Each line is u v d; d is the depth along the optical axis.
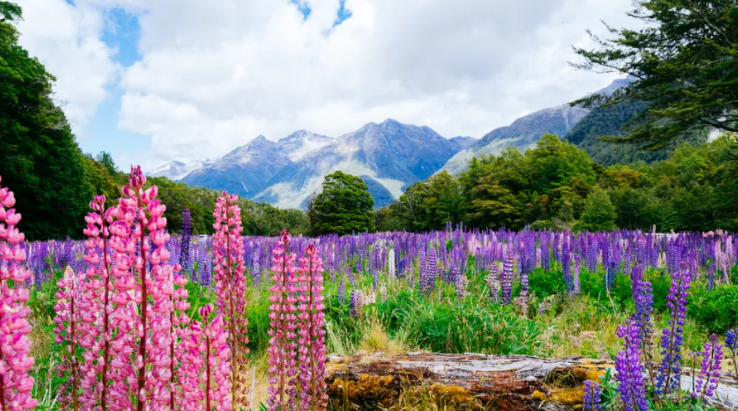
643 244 11.18
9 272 1.30
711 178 30.94
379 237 15.16
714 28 21.47
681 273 3.08
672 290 3.09
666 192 38.94
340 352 5.12
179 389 2.16
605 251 10.70
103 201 1.92
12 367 1.22
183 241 7.41
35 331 4.37
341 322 6.16
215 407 1.93
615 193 38.59
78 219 34.38
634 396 2.43
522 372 3.48
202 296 6.25
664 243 12.09
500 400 3.29
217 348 1.92
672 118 22.23
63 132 32.22
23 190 29.91
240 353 3.22
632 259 10.60
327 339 5.73
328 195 54.94
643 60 23.36
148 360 1.62
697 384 2.93
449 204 54.31
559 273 9.75
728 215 23.80
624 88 25.02
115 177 62.31
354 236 15.88
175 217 71.31
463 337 5.29
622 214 37.47
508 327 5.32
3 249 1.31
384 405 3.55
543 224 37.41
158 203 1.66
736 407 2.81
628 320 3.13
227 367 1.93
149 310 1.64
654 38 23.25
